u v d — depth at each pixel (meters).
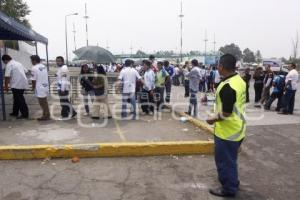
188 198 4.54
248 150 7.00
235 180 4.54
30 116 10.02
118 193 4.66
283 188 4.96
